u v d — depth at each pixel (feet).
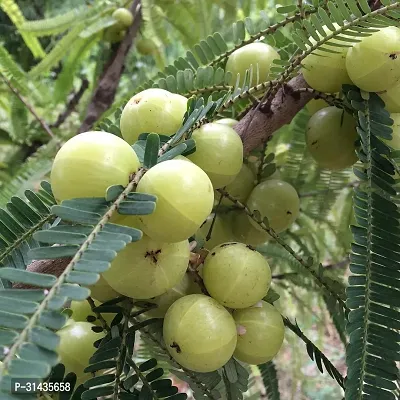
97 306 0.57
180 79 0.71
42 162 1.29
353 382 0.46
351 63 0.57
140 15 1.47
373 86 0.58
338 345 1.65
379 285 0.49
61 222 0.50
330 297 0.72
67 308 0.58
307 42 0.56
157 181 0.39
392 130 0.58
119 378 0.50
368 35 0.53
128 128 0.56
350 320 0.48
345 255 1.00
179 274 0.48
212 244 0.75
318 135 0.69
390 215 0.52
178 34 1.47
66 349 0.55
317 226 1.03
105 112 1.24
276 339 0.56
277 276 0.93
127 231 0.36
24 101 1.44
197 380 0.58
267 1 1.33
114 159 0.41
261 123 0.64
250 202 0.72
